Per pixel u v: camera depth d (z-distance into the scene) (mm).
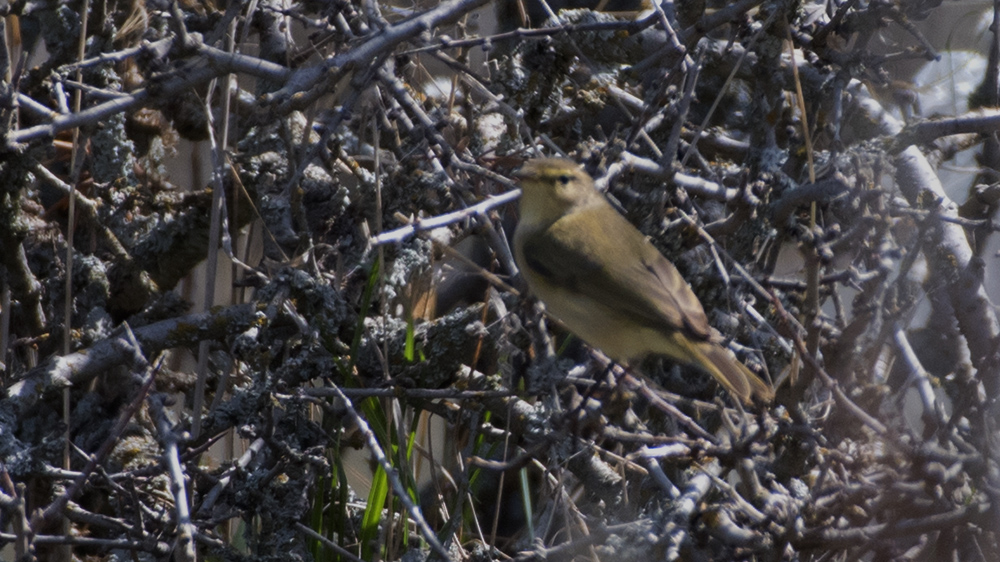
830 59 7531
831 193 6551
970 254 7367
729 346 6988
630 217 7477
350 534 7504
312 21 7969
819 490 5762
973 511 5527
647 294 6684
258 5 8188
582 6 9648
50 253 8336
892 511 5805
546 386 6492
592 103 7824
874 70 8102
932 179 7984
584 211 7074
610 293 6750
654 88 7758
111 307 8289
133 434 7809
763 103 7746
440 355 7242
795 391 5883
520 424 7176
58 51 7770
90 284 7906
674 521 5910
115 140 8203
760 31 7121
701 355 6457
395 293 7293
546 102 8062
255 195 8266
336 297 7039
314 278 7109
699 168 8484
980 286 6785
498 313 7430
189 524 5809
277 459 6891
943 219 6660
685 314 6621
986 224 6762
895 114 9594
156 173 8867
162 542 6477
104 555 7879
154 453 7691
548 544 7043
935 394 7230
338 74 6375
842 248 7016
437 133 7199
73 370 6809
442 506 7379
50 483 7336
